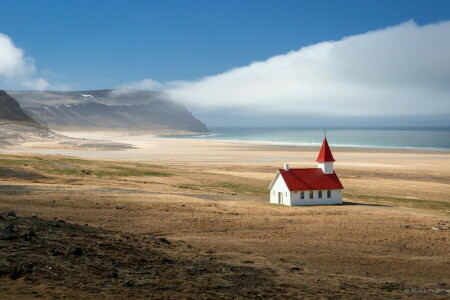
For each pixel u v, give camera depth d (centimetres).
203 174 12094
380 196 9356
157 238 4191
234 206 6700
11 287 2241
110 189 7750
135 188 8475
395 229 5584
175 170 12650
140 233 4641
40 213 5147
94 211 5594
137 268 2961
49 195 6438
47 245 3116
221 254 3847
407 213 6869
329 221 5969
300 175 7706
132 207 6009
